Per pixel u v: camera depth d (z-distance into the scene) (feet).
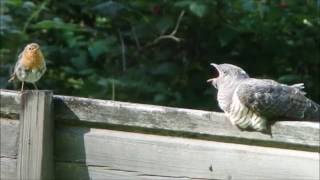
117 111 18.69
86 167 19.10
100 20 41.11
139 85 36.65
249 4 35.96
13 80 33.96
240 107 17.76
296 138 17.16
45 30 39.93
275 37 37.91
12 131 19.40
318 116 18.78
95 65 39.32
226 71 19.75
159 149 18.33
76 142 19.16
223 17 37.17
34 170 19.13
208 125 17.97
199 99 37.81
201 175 17.95
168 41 39.78
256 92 17.80
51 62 37.14
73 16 41.88
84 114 19.01
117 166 18.78
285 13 36.47
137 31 38.88
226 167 17.72
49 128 19.13
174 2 37.47
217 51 38.93
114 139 18.75
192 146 18.01
